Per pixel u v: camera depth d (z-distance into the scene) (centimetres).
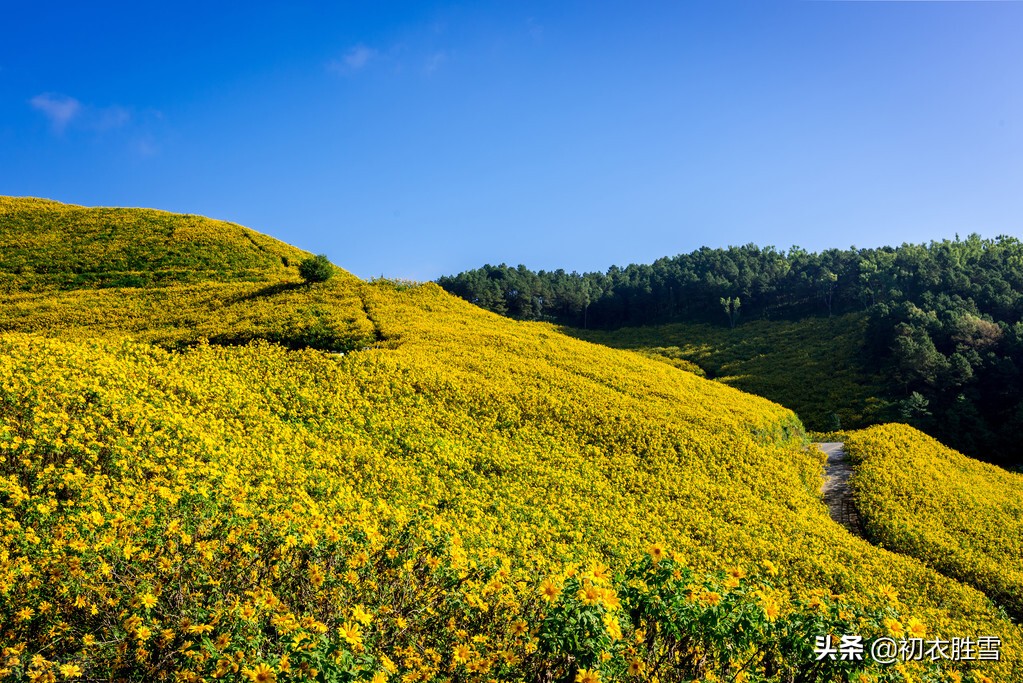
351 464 1744
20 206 6481
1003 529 2539
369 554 793
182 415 1686
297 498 1313
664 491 2238
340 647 554
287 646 562
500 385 2958
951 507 2694
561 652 589
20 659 570
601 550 1612
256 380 2308
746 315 10881
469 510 1652
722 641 646
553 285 13725
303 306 3859
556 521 1738
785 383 6550
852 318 8438
